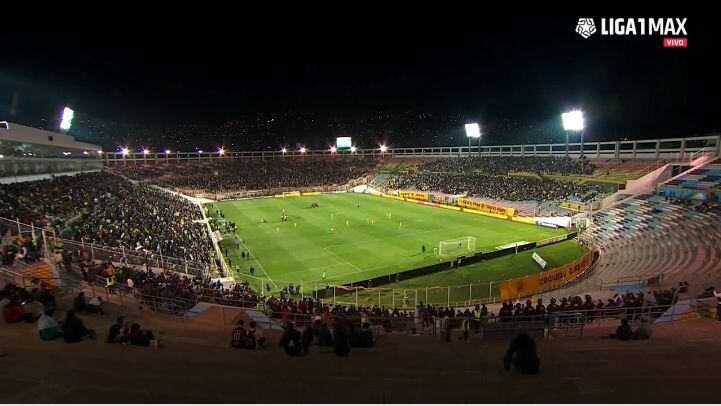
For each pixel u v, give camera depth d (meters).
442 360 10.95
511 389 8.21
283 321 16.61
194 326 16.08
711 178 44.25
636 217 43.38
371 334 13.01
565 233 48.34
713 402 7.50
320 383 8.60
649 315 16.48
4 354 10.28
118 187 60.00
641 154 61.78
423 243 45.25
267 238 48.41
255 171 105.50
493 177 75.81
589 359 11.02
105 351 10.73
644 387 8.37
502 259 39.50
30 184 41.41
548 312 16.59
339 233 50.50
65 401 7.26
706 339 13.69
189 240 38.47
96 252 26.14
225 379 8.81
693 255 30.08
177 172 99.50
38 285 17.62
